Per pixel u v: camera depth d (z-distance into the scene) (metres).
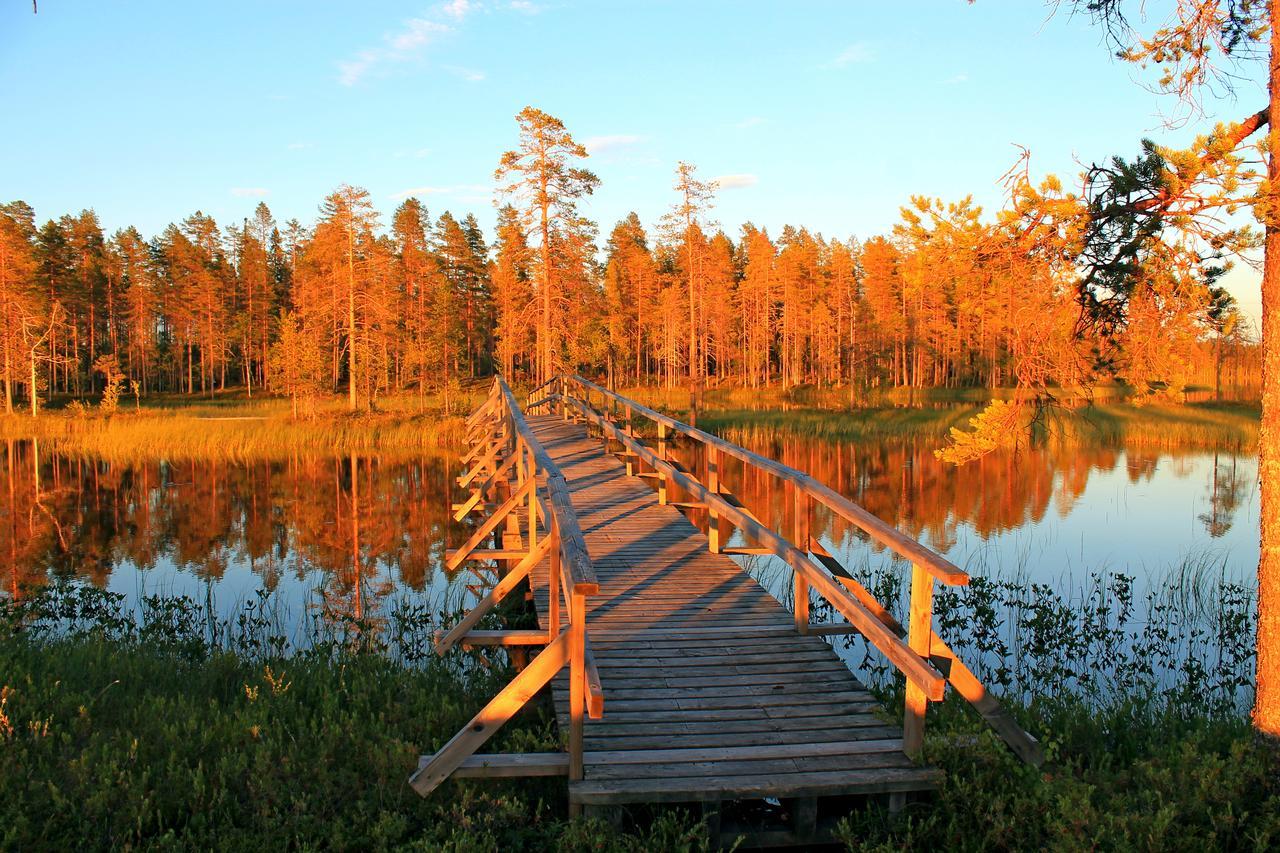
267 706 5.60
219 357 62.88
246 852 3.75
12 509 18.89
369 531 16.41
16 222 50.34
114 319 62.34
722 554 8.46
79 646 7.35
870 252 54.81
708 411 41.22
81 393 54.31
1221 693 7.64
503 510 7.60
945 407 45.09
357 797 4.29
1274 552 4.79
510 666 7.15
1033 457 27.39
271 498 20.47
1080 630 9.62
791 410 43.50
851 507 4.87
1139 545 14.77
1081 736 5.38
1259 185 4.72
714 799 3.93
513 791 4.27
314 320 43.03
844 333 56.84
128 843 3.72
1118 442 30.69
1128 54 5.92
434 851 3.67
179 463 27.41
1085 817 3.81
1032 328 6.87
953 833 3.88
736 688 5.13
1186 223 5.23
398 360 51.28
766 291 55.94
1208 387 47.59
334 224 41.62
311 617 10.45
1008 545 14.78
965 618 9.36
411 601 11.10
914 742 4.24
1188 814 4.04
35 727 4.97
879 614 5.38
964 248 6.40
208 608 10.42
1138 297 6.17
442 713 5.56
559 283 35.75
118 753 4.61
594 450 16.09
